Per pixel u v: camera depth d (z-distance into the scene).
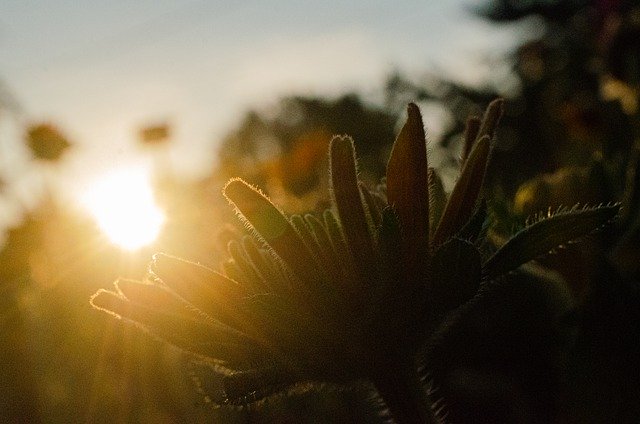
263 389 0.14
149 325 0.14
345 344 0.13
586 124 0.41
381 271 0.13
